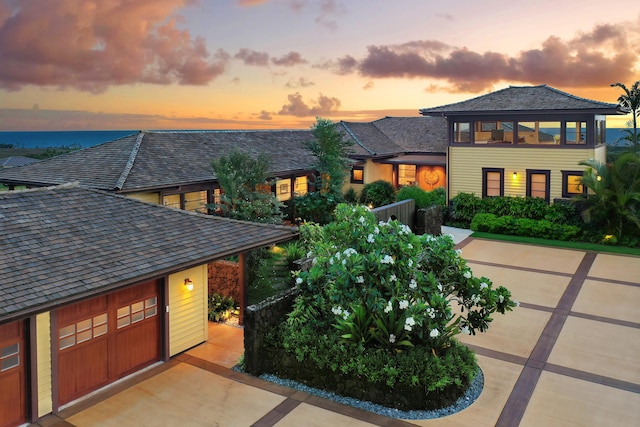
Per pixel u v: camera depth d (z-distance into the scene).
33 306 7.79
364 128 35.12
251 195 19.52
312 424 8.83
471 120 26.91
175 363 11.30
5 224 10.11
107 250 10.14
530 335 12.66
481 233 24.86
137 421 8.95
